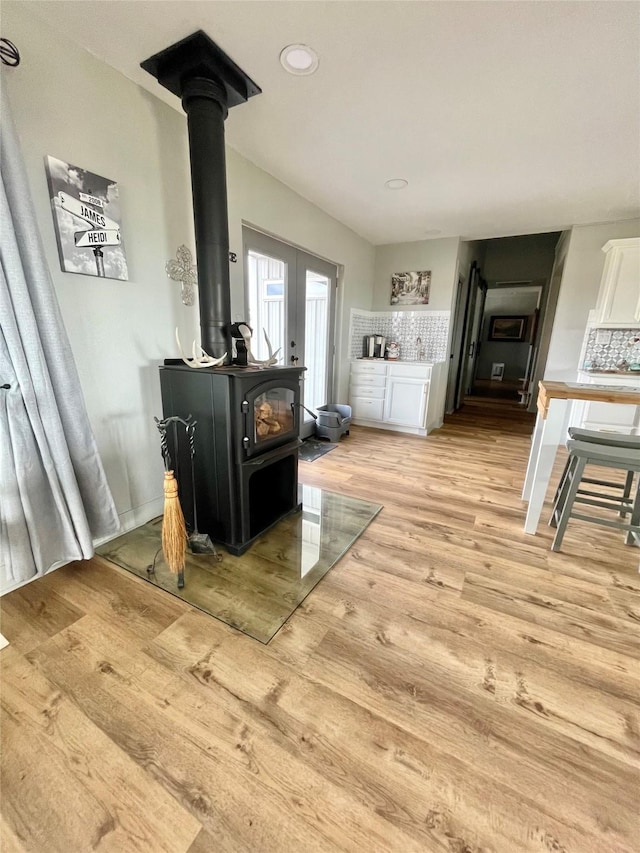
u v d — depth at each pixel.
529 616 1.50
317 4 1.35
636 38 1.46
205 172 1.80
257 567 1.78
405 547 1.97
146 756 0.98
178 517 1.57
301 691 1.16
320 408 4.18
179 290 2.17
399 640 1.37
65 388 1.54
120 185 1.80
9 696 1.13
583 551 1.96
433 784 0.93
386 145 2.34
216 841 0.82
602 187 2.88
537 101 1.87
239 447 1.75
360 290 4.56
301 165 2.62
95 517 1.74
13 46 1.36
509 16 1.38
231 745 1.01
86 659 1.26
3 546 1.45
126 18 1.43
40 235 1.41
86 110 1.62
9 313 1.31
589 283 3.84
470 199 3.19
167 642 1.33
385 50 1.56
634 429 3.04
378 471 3.10
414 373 4.18
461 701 1.14
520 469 3.18
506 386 8.74
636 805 0.90
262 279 3.05
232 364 2.01
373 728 1.06
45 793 0.90
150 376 2.08
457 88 1.79
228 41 1.54
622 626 1.46
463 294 5.41
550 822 0.86
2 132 1.25
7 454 1.38
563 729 1.07
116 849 0.80
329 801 0.89
